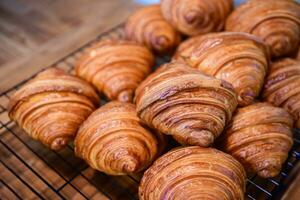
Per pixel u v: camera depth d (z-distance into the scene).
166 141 0.48
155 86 0.43
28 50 0.72
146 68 0.58
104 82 0.55
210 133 0.42
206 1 0.59
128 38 0.66
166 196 0.38
